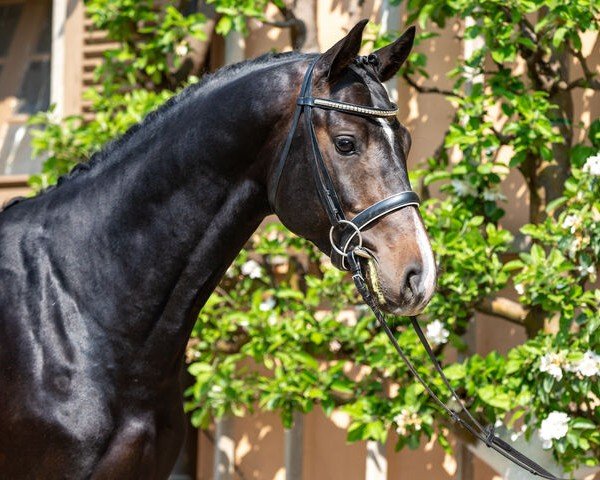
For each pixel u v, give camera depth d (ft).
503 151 24.85
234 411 23.91
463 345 22.08
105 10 27.25
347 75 13.53
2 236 14.47
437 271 13.00
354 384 22.48
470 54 25.03
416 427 21.22
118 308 13.91
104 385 13.73
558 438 19.49
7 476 13.79
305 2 26.37
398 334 22.57
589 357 19.21
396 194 13.01
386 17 26.07
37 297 13.92
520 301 22.29
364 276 13.25
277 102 13.64
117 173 14.33
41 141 26.25
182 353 14.49
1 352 13.75
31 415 13.52
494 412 20.76
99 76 27.84
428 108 26.18
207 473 28.60
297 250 24.56
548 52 22.39
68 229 14.28
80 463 13.50
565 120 22.44
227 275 24.98
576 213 19.74
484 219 23.15
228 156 13.82
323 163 13.26
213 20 27.78
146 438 13.97
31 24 32.76
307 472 26.78
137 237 13.99
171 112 14.43
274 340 22.26
